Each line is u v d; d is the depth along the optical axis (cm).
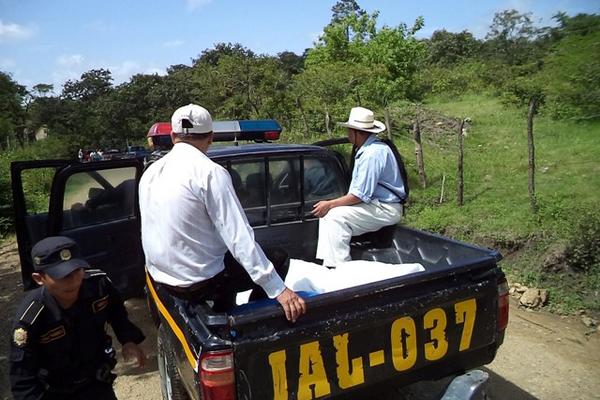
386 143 375
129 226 402
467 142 1161
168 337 267
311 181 401
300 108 1336
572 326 432
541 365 376
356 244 388
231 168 371
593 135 1036
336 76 1462
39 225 416
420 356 241
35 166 383
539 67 1931
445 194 759
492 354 268
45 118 5416
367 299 228
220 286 244
